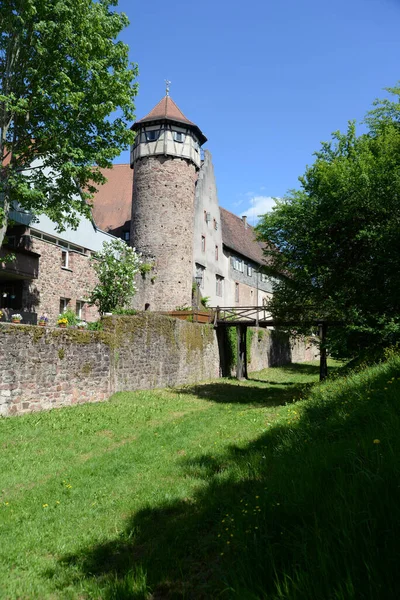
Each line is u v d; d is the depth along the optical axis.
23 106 15.15
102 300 22.64
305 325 18.22
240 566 3.08
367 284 13.05
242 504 4.36
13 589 4.01
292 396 15.98
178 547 4.17
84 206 16.78
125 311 20.42
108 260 22.95
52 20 14.98
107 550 4.55
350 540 2.73
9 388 12.06
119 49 16.38
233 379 26.81
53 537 5.14
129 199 34.19
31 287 20.31
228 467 6.43
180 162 29.36
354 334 13.12
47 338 13.37
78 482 7.09
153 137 29.28
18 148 16.38
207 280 34.34
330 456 4.48
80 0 14.86
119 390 17.11
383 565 2.47
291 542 3.16
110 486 6.72
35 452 9.19
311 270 14.08
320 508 3.39
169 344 21.31
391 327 11.34
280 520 3.58
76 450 9.41
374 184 12.80
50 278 21.48
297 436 6.30
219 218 37.59
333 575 2.52
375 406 5.75
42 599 3.84
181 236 28.88
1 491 7.10
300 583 2.55
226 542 3.68
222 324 27.36
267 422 9.59
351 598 2.30
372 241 12.86
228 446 7.80
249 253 43.00
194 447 8.41
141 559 4.09
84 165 16.25
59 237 22.23
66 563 4.43
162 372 20.50
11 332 12.20
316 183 14.72
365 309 12.87
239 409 13.64
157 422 12.24
